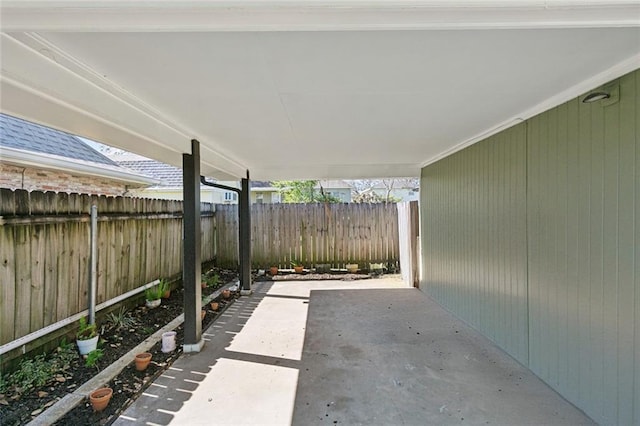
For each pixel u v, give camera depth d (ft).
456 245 16.06
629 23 3.88
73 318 12.19
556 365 9.20
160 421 7.93
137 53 6.05
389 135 13.15
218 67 6.69
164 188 37.19
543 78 7.50
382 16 3.86
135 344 12.50
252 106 9.20
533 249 10.19
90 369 10.33
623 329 7.09
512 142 11.25
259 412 8.31
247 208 21.43
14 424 7.57
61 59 6.15
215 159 15.71
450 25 3.95
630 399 6.93
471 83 7.75
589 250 7.98
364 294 20.56
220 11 3.80
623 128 7.02
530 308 10.39
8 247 9.75
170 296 19.12
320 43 5.72
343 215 27.61
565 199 8.79
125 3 3.65
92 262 13.07
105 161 23.48
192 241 12.10
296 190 41.32
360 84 7.72
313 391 9.30
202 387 9.52
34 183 18.24
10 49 5.42
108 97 7.68
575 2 3.58
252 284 23.54
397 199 58.85
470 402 8.68
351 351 12.02
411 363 11.00
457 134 13.08
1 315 9.46
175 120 10.48
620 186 7.12
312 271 27.40
